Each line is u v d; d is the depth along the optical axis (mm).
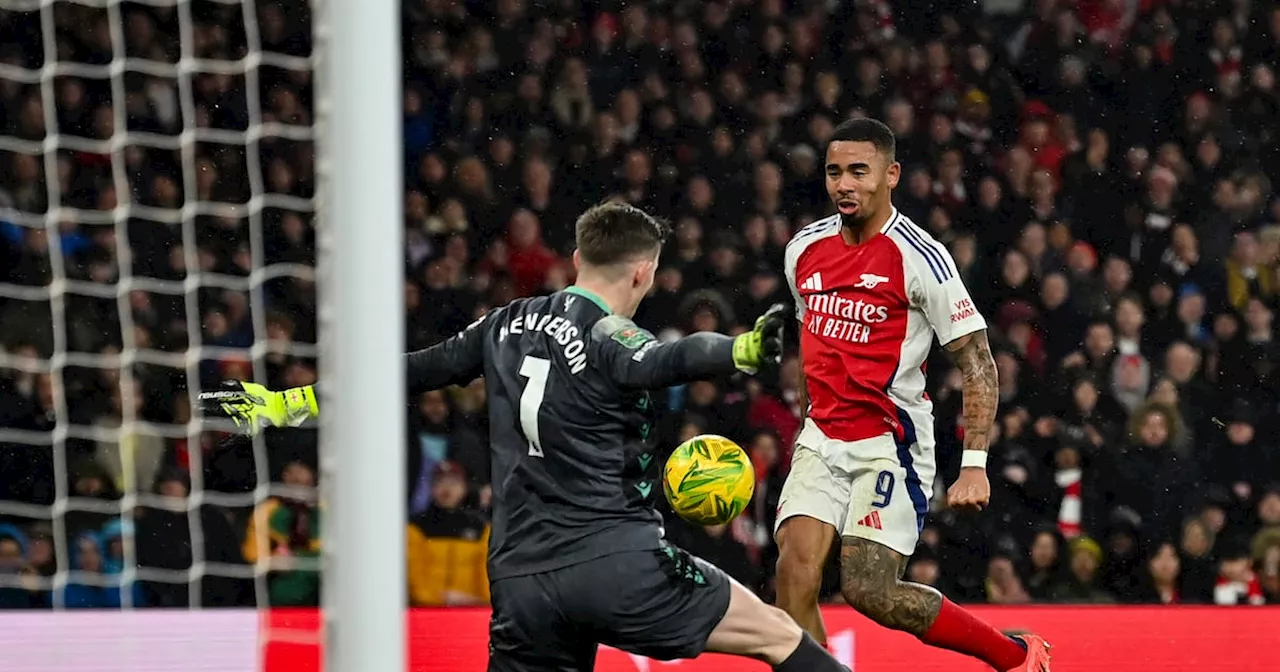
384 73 6211
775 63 23281
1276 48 24594
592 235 9461
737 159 21781
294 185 20609
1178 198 22859
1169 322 21359
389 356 6219
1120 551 18500
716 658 12508
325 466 6477
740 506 9672
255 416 9852
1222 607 13250
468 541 16656
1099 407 20016
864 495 10828
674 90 22703
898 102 22562
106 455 16484
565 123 22047
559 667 9344
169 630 11383
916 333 10828
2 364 16375
